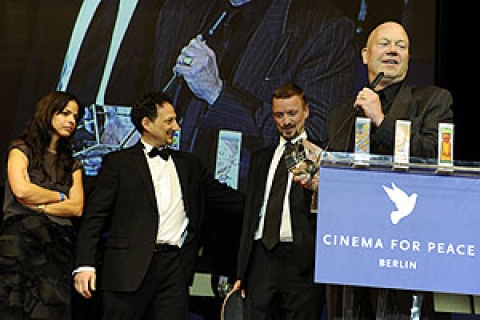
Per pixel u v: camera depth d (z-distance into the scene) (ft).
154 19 15.01
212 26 15.05
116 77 14.88
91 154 14.69
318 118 14.99
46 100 13.34
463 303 13.76
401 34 10.07
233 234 14.66
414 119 9.77
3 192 14.46
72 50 14.88
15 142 13.24
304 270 12.62
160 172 13.52
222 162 14.87
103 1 14.97
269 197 13.09
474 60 15.15
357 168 7.50
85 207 13.70
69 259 12.96
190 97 14.94
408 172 7.48
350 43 15.08
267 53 15.07
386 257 7.35
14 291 12.29
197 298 14.74
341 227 7.40
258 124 14.94
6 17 14.84
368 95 8.88
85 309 14.40
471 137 15.19
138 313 12.94
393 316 7.61
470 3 15.14
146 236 12.99
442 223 7.37
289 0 15.14
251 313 12.98
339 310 7.83
